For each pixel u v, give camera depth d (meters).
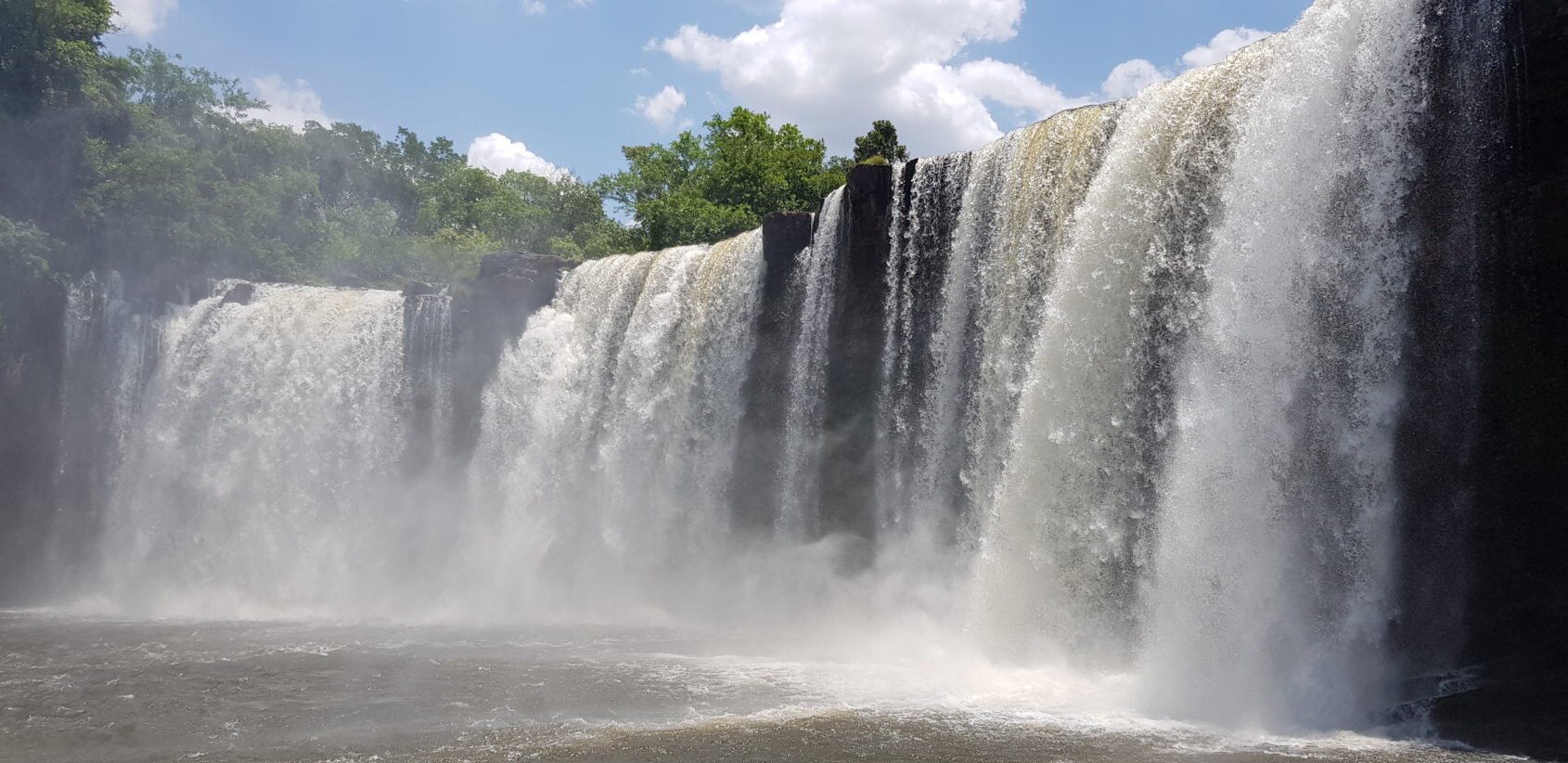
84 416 36.91
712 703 16.05
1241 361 16.28
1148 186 18.88
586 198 66.62
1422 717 13.80
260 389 36.84
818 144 63.06
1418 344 14.70
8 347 35.44
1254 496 15.79
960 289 23.33
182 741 14.34
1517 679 13.49
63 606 33.00
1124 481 18.38
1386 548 14.66
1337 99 15.88
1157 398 18.12
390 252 52.69
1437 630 14.21
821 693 16.69
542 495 33.31
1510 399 13.92
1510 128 14.13
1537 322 13.81
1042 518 19.38
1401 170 15.07
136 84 52.28
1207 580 16.03
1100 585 18.44
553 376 34.12
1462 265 14.42
